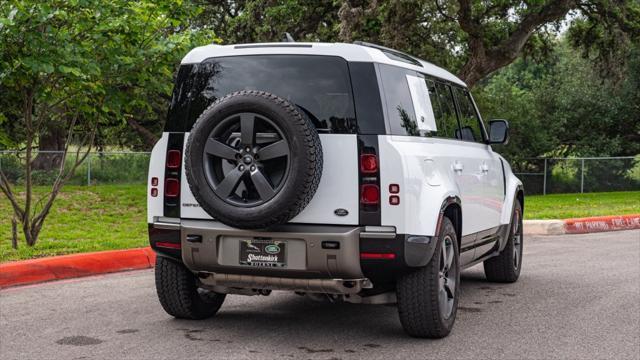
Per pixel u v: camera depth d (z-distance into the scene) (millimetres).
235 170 5477
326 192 5578
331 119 5637
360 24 22375
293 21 24625
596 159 31844
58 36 9258
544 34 29219
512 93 38250
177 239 5961
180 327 6418
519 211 9125
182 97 6062
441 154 6359
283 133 5391
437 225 5730
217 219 5547
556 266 10391
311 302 7664
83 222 15266
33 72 9055
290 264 5609
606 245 13023
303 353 5605
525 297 8055
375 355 5574
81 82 9750
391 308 7402
